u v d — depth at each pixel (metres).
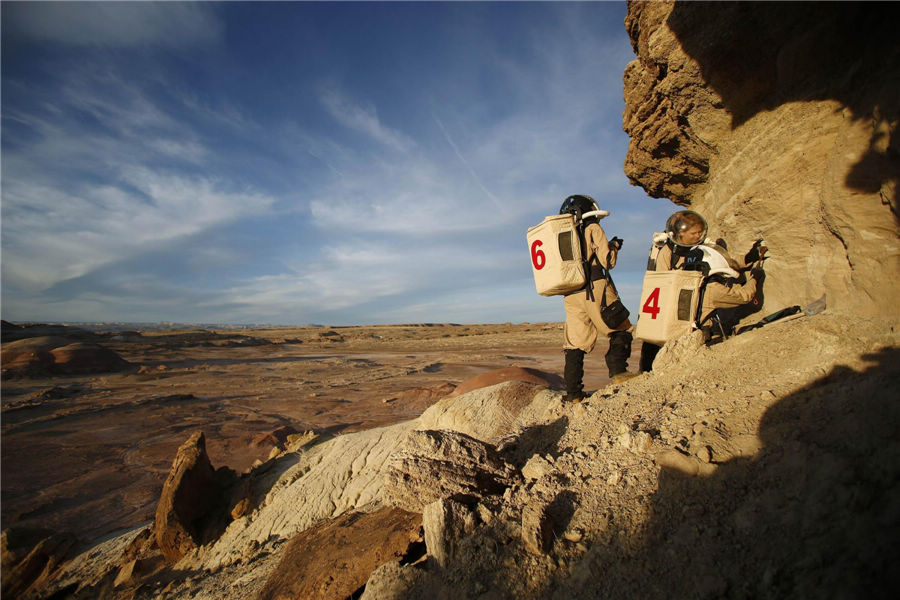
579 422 3.98
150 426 18.30
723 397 3.08
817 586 1.67
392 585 2.80
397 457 3.71
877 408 2.12
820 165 3.68
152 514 9.77
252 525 6.19
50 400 24.64
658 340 4.16
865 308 2.99
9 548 7.30
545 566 2.42
